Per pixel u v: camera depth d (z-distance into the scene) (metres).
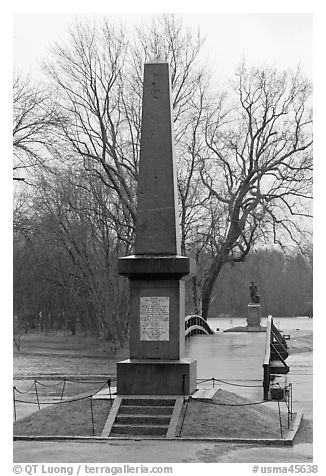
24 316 67.75
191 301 67.75
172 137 22.86
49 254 59.62
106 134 52.12
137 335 21.83
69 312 68.75
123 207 51.91
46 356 49.34
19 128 40.75
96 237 56.53
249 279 98.75
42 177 54.44
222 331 62.47
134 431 19.75
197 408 20.61
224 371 32.66
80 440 19.27
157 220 22.28
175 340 21.70
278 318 99.31
